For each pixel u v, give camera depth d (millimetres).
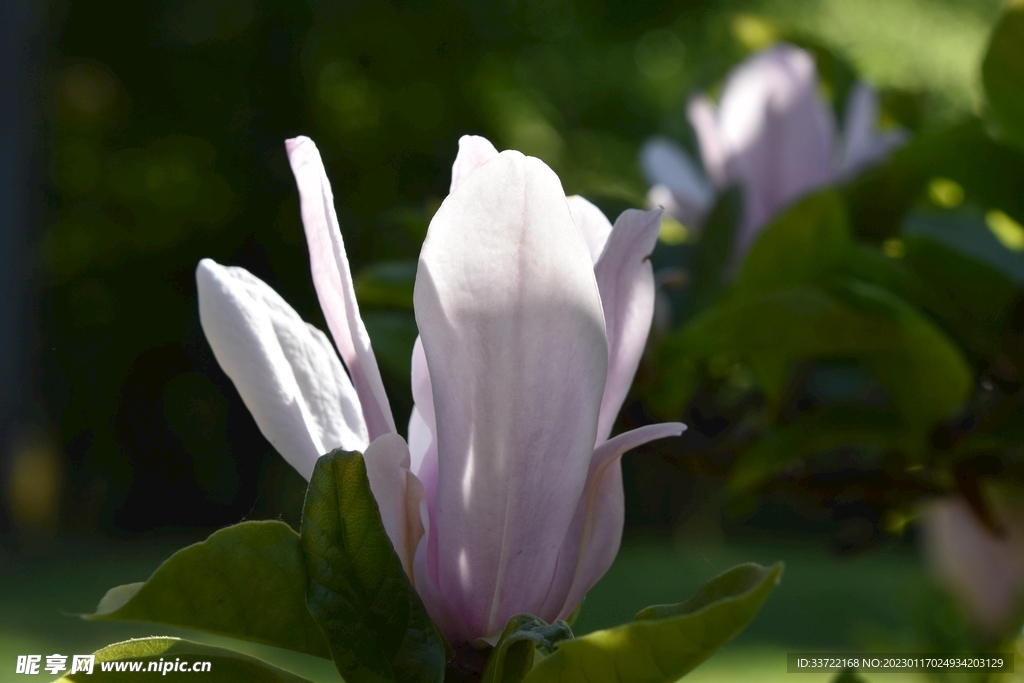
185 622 539
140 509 6461
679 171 982
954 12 4465
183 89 6605
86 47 6484
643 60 6379
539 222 522
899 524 904
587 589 550
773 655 1982
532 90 6523
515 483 535
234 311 550
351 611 531
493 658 525
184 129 6633
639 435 540
